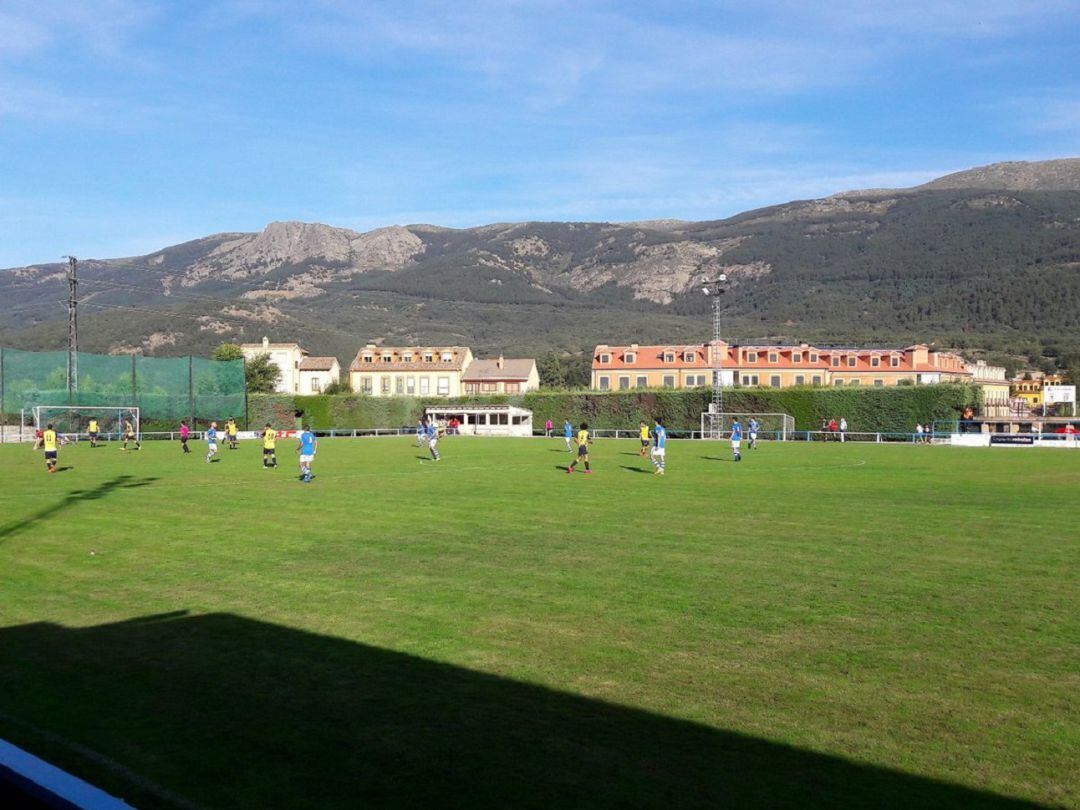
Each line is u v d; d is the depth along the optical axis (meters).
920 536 18.31
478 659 9.86
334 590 13.29
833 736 7.66
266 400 84.12
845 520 20.75
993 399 109.75
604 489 28.48
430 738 7.62
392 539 17.98
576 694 8.72
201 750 7.38
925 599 12.63
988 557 15.90
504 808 6.36
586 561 15.53
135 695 8.73
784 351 107.19
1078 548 16.84
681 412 81.62
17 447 56.22
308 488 28.77
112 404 70.00
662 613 11.85
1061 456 48.09
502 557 15.94
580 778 6.83
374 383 116.25
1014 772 6.96
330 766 7.07
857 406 74.56
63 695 8.73
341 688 8.91
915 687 8.93
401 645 10.40
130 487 29.00
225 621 11.54
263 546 17.16
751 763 7.11
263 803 6.43
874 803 6.42
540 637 10.70
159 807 6.36
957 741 7.56
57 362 68.50
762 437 77.56
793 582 13.77
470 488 28.81
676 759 7.18
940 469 37.97
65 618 11.73
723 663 9.70
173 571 14.75
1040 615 11.73
